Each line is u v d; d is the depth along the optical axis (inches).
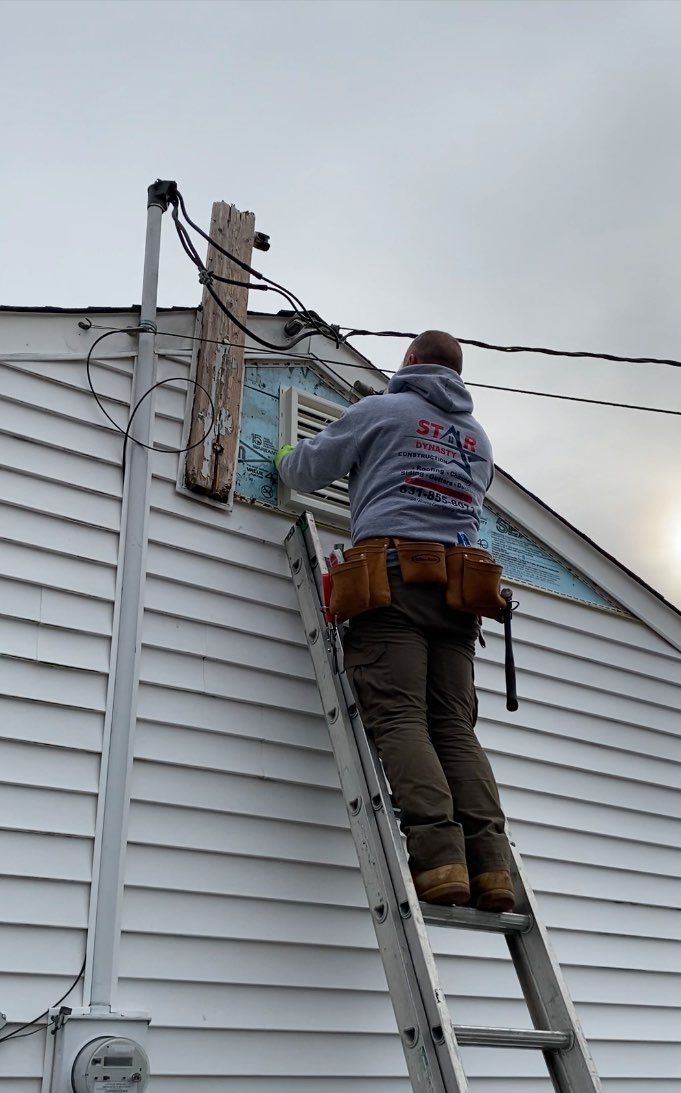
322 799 146.6
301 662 152.3
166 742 135.3
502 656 185.0
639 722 201.2
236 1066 125.7
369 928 143.9
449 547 134.3
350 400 183.2
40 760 124.6
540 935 123.6
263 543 156.2
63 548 135.1
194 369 157.8
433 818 118.6
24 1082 110.8
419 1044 107.9
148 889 126.9
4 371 138.5
